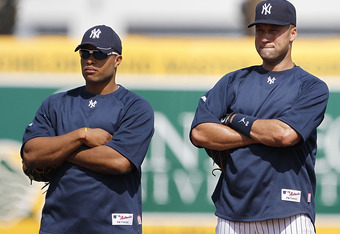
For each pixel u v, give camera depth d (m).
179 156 25.69
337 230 25.33
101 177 16.97
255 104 16.80
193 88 25.94
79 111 17.45
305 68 25.78
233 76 17.48
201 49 26.06
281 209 16.22
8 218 25.41
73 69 25.97
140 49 25.97
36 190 25.53
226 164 16.89
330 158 25.48
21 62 25.84
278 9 16.72
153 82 25.89
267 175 16.30
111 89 17.77
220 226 16.86
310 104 16.42
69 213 16.89
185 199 25.55
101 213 16.89
